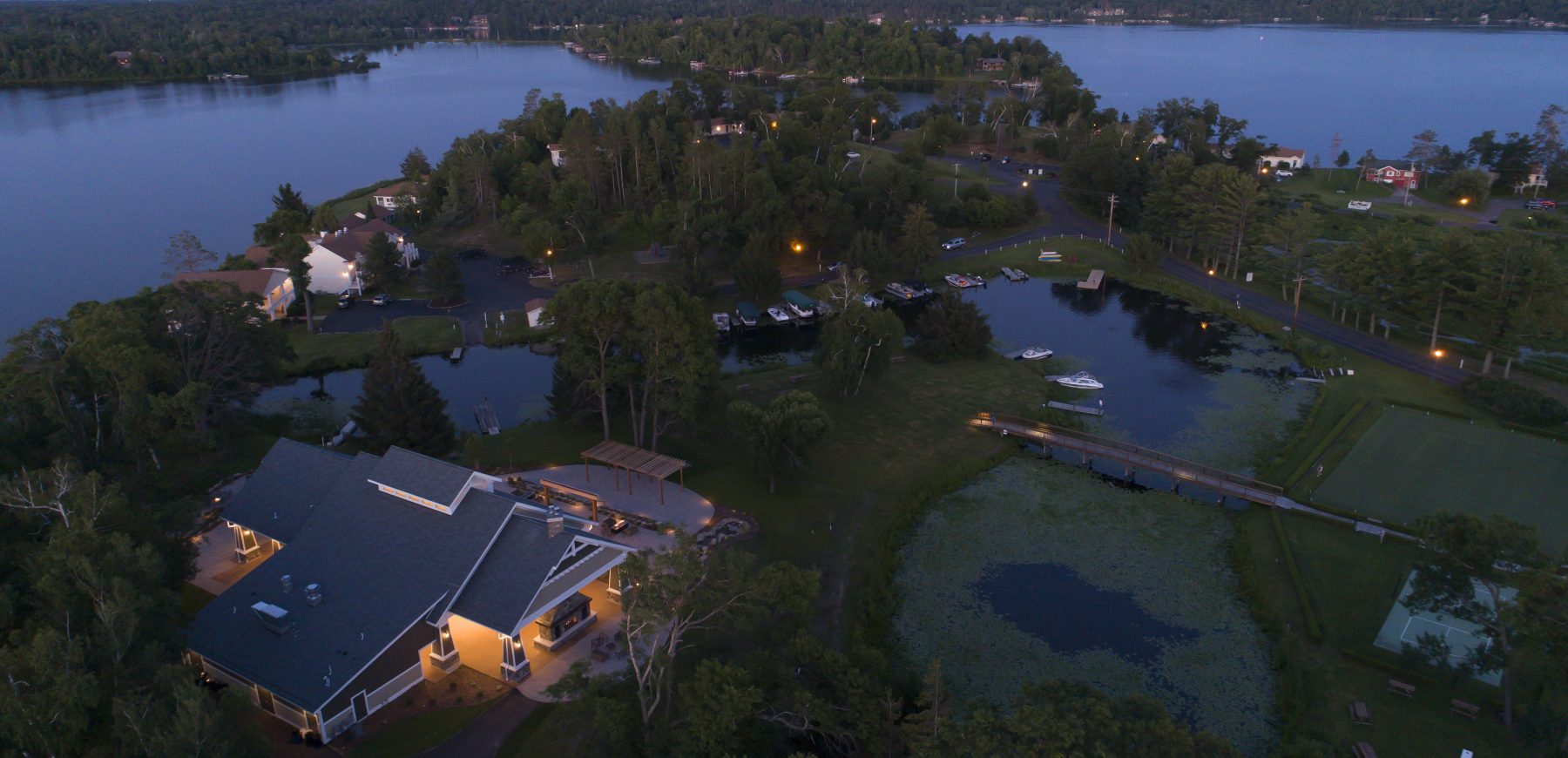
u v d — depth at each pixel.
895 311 130.25
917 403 95.44
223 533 66.31
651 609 42.62
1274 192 176.50
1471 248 102.81
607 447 75.25
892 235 148.12
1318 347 106.31
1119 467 83.56
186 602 57.91
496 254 151.25
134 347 67.94
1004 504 76.81
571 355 76.94
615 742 42.22
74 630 40.53
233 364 84.00
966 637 60.31
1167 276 141.00
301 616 51.25
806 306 125.31
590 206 149.38
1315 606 61.91
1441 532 52.03
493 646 55.50
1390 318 116.44
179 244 126.44
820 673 45.47
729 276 138.38
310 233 151.38
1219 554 70.00
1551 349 108.56
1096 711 34.50
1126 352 111.94
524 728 48.94
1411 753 48.75
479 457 80.62
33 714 34.69
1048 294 135.50
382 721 49.09
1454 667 53.97
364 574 53.84
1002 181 192.25
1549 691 50.09
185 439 67.88
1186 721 52.69
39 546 46.31
